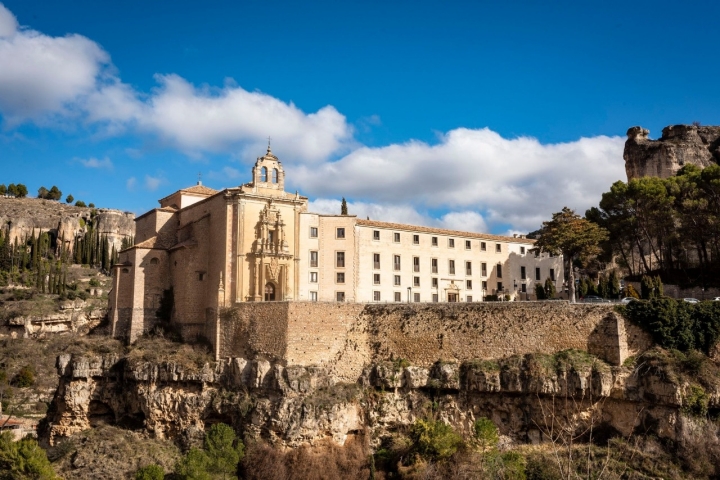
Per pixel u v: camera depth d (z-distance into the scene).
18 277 171.50
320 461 66.00
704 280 87.69
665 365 62.00
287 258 82.62
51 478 62.84
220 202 82.50
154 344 81.94
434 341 72.81
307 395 69.62
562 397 65.38
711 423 59.44
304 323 72.94
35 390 120.56
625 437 62.41
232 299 78.88
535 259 106.62
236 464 65.50
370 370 73.50
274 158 85.25
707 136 123.94
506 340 70.25
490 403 68.56
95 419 82.38
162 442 73.62
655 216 91.12
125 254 90.62
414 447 64.38
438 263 96.94
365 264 89.94
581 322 68.31
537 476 56.97
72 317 144.75
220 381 74.69
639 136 126.44
